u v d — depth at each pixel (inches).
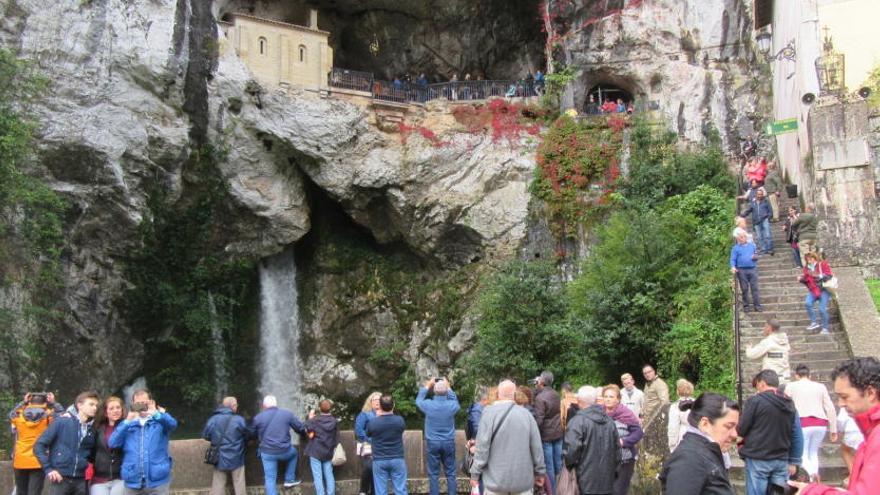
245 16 1082.7
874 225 620.1
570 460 307.6
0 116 753.0
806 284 558.3
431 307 1151.6
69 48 915.4
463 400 1043.3
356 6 1272.1
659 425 414.9
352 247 1213.7
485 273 1098.1
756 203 705.6
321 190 1171.3
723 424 210.4
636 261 770.8
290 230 1126.4
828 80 680.4
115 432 351.3
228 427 441.7
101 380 980.6
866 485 172.7
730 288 665.6
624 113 1093.8
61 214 906.7
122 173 942.4
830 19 701.3
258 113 1051.3
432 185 1129.4
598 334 753.0
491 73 1369.3
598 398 372.5
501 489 316.5
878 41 680.4
